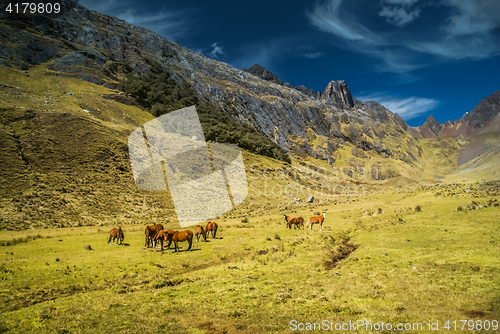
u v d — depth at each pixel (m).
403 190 67.50
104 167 49.44
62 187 40.09
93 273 13.12
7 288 10.88
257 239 22.36
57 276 12.45
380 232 20.77
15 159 42.28
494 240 14.57
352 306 8.77
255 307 9.18
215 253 17.59
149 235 19.73
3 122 49.97
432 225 20.50
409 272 11.63
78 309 9.08
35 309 9.16
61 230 27.67
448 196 36.78
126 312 8.84
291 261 15.41
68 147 50.38
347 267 13.52
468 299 8.30
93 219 35.00
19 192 35.66
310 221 26.31
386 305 8.62
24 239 20.75
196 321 8.11
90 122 59.91
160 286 11.91
